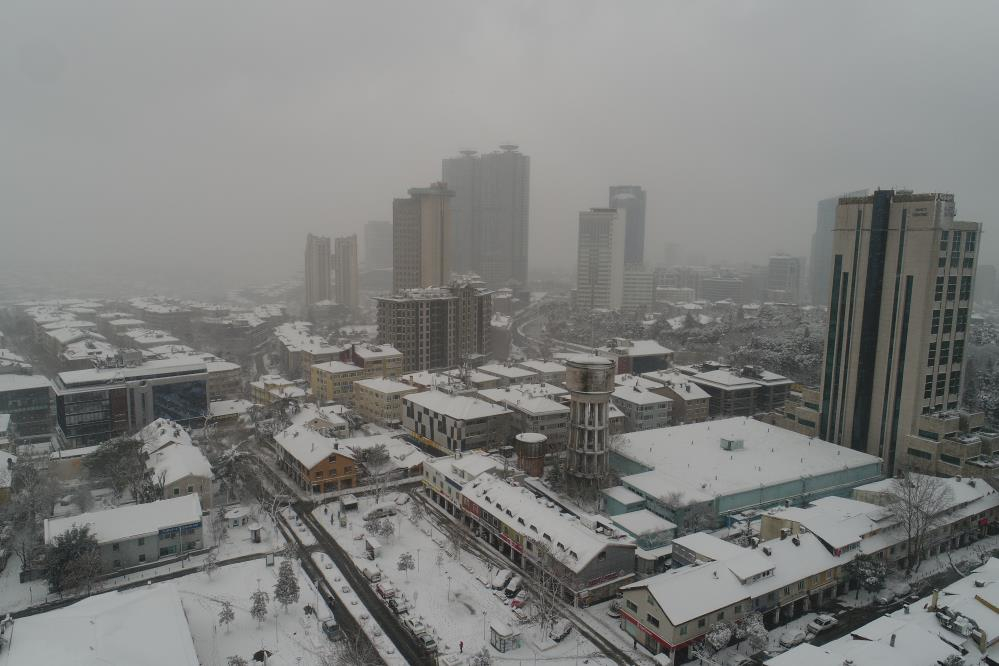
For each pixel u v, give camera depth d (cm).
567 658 9212
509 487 13350
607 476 14925
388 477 16225
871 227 16738
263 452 18850
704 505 13325
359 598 10794
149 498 13675
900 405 16438
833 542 10875
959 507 12912
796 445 17125
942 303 16300
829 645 8362
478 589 11044
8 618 8556
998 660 8369
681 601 9162
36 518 13162
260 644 9362
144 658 8031
